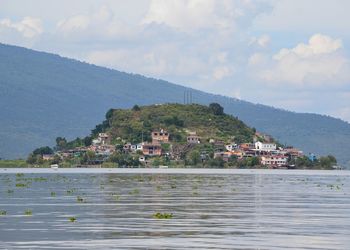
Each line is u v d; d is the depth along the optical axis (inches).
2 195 5388.8
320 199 5182.1
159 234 3058.6
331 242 2861.7
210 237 2977.4
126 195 5502.0
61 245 2755.9
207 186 7253.9
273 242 2854.3
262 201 4913.9
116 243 2807.6
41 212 3966.5
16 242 2827.3
